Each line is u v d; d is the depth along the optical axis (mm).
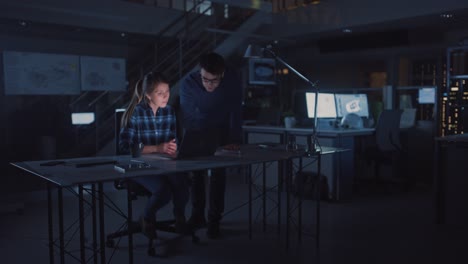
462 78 5676
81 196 2324
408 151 5645
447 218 3814
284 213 4180
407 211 4285
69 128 7918
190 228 3342
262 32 8031
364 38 7383
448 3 5543
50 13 6305
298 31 7457
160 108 3141
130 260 2322
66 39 7781
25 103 7684
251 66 8156
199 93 3309
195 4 8305
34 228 3711
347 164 4777
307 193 4789
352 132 4762
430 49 7375
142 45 8547
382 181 5445
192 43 8172
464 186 3709
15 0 5980
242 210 4301
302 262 2879
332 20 6930
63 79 6965
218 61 2984
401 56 7883
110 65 7418
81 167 2447
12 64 6516
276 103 8852
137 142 2799
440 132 6023
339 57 8602
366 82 9766
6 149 7473
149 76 3014
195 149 2764
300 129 4965
